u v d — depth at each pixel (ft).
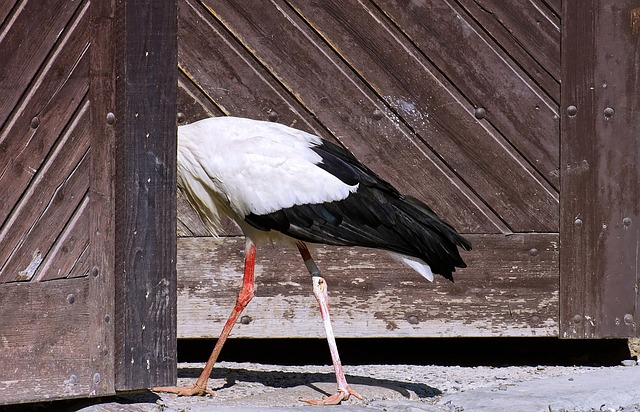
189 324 36.73
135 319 27.91
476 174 37.19
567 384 34.17
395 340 43.27
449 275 32.17
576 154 37.14
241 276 36.78
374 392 32.50
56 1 26.02
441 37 36.63
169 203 28.17
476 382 35.12
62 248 26.71
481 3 36.58
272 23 36.24
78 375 27.14
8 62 25.44
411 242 31.58
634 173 37.32
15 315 26.02
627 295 37.63
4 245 25.76
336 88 36.60
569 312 37.58
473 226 37.35
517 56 36.81
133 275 27.81
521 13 36.63
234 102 36.50
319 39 36.47
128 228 27.68
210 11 36.11
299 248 32.78
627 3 36.73
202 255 36.63
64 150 26.55
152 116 27.76
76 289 27.02
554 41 36.76
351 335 37.14
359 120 36.78
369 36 36.50
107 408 27.66
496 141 37.06
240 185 31.40
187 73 36.27
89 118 26.89
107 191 27.35
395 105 36.81
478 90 36.91
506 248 37.40
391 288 37.14
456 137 37.01
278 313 36.91
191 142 32.17
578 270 37.47
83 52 26.63
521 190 37.27
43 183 26.30
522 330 37.58
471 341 43.01
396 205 32.04
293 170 31.50
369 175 32.53
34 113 25.98
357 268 36.99
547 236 37.45
